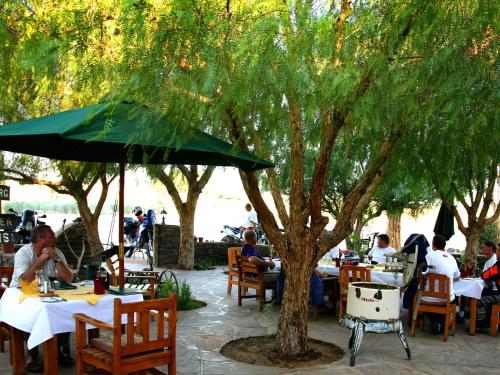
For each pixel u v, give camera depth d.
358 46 4.41
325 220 5.79
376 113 4.36
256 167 5.29
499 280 7.55
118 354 3.96
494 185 9.64
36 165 10.39
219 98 4.24
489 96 4.22
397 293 5.85
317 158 5.48
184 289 8.88
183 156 5.78
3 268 6.11
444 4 4.38
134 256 17.31
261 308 8.67
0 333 5.83
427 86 4.37
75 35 4.50
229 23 4.15
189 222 14.41
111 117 4.41
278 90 3.99
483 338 7.20
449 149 5.30
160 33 4.12
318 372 5.34
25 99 8.72
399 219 16.89
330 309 8.59
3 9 5.98
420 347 6.59
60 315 4.62
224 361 5.71
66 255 12.43
